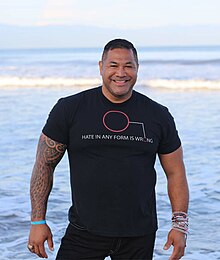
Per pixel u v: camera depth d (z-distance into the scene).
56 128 3.00
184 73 28.59
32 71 33.66
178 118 12.95
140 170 2.98
